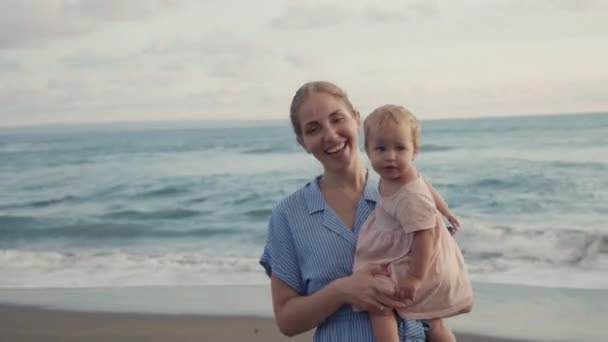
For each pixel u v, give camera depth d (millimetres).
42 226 16750
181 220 17016
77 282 10883
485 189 17797
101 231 16047
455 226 3539
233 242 14359
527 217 14930
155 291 9883
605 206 15633
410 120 3340
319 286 3232
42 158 26703
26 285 10734
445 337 3381
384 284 3092
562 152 20859
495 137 23938
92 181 22359
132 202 19844
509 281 9812
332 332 3215
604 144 21672
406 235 3232
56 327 8375
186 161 24172
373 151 3328
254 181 21078
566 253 11938
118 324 8336
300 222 3305
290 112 3344
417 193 3236
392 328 3129
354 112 3363
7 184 22859
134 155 26266
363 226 3248
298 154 24094
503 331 7516
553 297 8820
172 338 7711
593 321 7773
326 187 3354
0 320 8734
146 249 13828
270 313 8406
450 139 23938
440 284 3238
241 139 26219
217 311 8625
